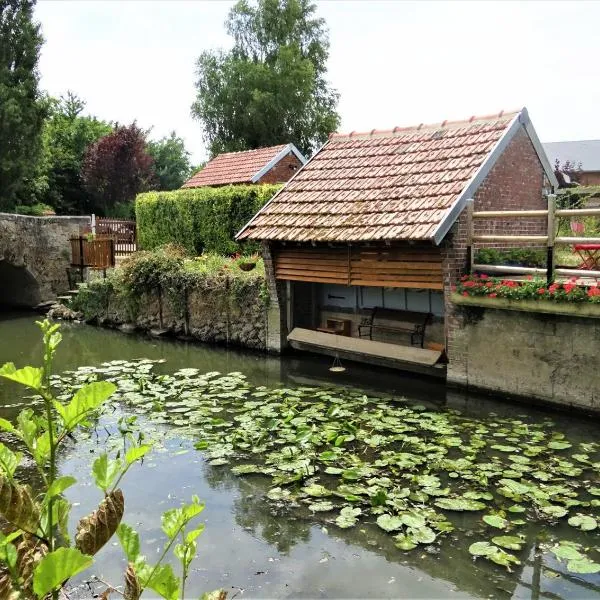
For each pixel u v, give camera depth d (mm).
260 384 9727
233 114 38406
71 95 42969
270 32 39531
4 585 1595
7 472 1663
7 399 9008
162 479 5895
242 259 14461
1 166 23938
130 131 35469
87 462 6430
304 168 12430
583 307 7215
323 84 40969
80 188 36219
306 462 6172
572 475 5668
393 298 10883
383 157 11344
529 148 10336
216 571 4234
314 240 9898
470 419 7562
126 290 15344
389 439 6789
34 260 19672
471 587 3996
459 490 5438
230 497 5461
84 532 1655
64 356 12570
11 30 24484
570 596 3875
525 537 4598
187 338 14070
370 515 5023
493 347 8367
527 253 10219
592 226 14023
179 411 8211
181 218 19469
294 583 4078
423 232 8398
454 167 9648
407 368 9742
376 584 4043
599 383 7281
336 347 10539
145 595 4043
